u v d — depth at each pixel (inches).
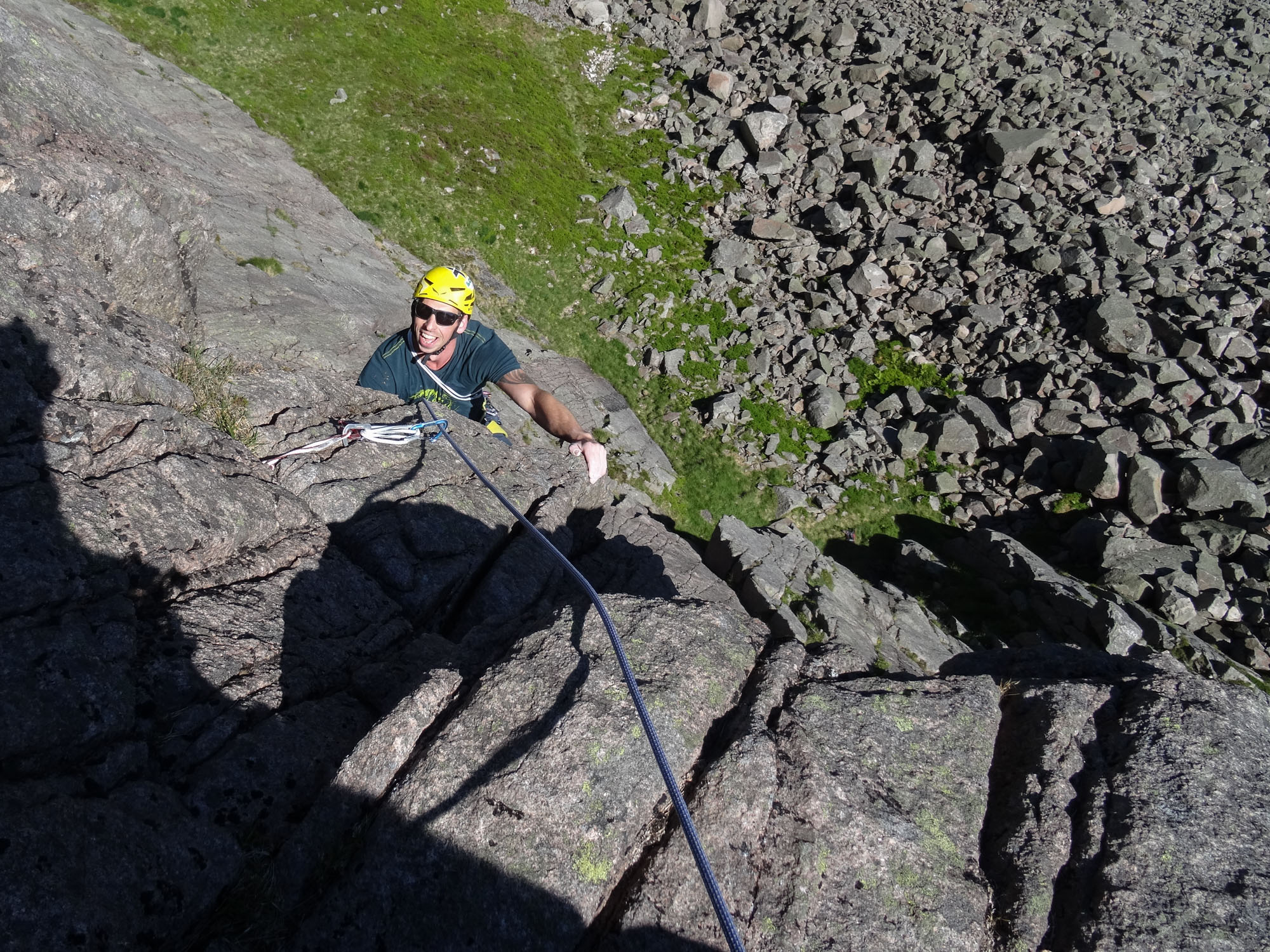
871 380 761.0
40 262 169.5
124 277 200.8
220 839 105.3
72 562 123.0
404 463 203.8
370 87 737.0
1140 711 123.8
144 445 152.3
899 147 916.6
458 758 107.6
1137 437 702.5
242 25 716.7
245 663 136.0
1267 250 842.8
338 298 463.8
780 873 101.7
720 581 369.1
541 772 103.8
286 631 147.4
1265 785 112.7
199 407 183.6
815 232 853.2
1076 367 749.3
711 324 754.2
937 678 132.3
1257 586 611.5
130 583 133.3
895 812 108.6
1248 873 102.1
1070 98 964.6
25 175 175.0
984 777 117.3
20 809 94.9
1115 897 101.6
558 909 96.7
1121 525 653.9
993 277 822.5
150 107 556.1
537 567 206.5
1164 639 559.5
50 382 149.6
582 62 949.8
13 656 107.8
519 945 94.7
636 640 122.1
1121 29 1160.2
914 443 714.8
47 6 573.6
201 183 480.7
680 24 1027.3
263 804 115.6
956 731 121.5
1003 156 878.4
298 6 766.5
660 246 792.3
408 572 175.3
